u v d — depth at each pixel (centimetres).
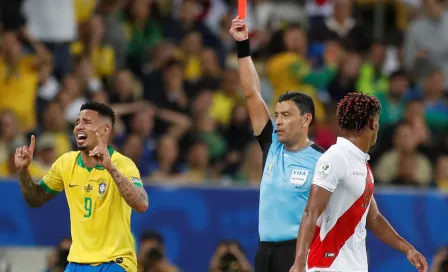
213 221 4425
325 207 2770
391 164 5106
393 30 6406
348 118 2811
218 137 5275
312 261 2791
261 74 5675
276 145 3131
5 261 4378
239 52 3288
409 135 5119
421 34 6038
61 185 3102
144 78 5453
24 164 3025
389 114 5462
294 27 5719
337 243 2778
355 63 5641
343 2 6100
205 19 6112
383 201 4497
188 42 5734
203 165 4978
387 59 6181
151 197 4412
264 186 3081
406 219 4497
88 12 5731
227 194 4434
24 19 5525
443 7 6159
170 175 4922
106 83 5431
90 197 3006
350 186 2769
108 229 2997
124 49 5712
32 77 5306
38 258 4391
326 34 6003
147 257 4256
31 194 3091
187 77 5669
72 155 3077
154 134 5259
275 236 3022
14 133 4853
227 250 4244
